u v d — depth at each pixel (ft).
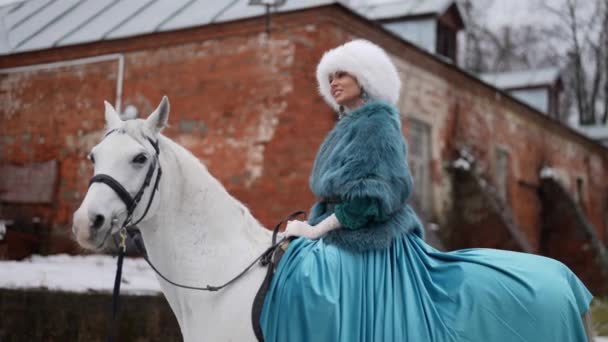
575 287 8.46
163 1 36.24
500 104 48.85
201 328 8.28
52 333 19.86
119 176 7.87
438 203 38.91
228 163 30.22
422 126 39.22
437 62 39.14
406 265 8.20
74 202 34.06
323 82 9.71
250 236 8.95
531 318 7.79
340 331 7.56
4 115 36.35
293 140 28.81
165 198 8.52
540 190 55.47
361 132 8.18
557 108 69.97
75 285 21.54
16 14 38.52
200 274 8.44
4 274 23.50
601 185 72.23
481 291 7.93
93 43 33.83
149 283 22.53
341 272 7.95
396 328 7.63
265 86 29.78
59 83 35.12
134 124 8.36
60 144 34.91
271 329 7.84
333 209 8.54
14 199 35.40
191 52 31.83
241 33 30.55
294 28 29.43
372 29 31.83
